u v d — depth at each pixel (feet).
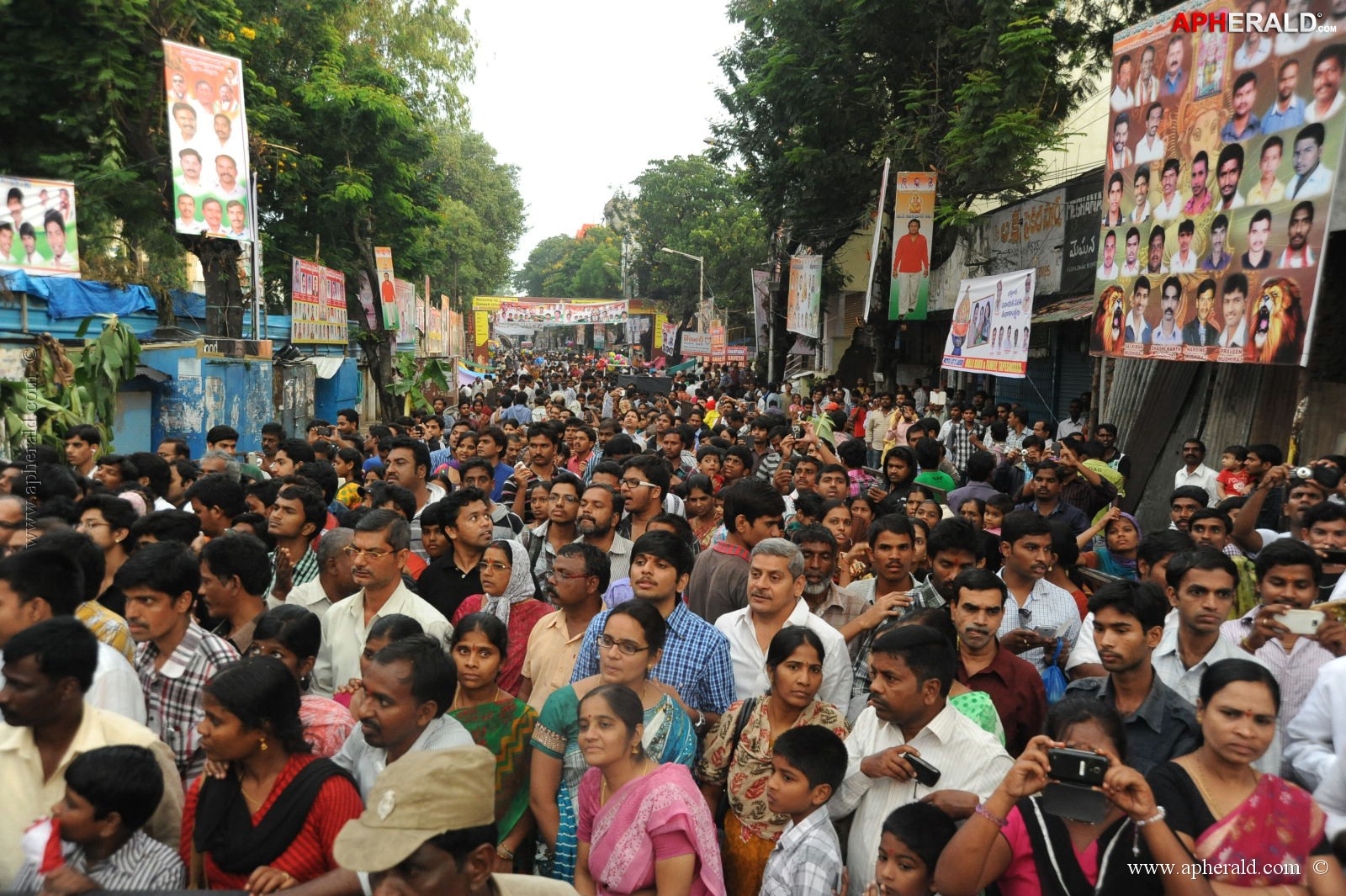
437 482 27.96
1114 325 37.35
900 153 64.90
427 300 114.42
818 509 22.93
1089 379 58.13
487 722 13.21
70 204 44.83
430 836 8.01
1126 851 9.70
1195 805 10.14
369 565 15.97
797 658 12.25
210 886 10.34
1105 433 38.40
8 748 10.71
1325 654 13.92
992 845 9.43
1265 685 9.98
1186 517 22.47
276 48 76.84
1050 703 15.55
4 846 10.49
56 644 10.48
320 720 12.58
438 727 11.73
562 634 16.16
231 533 16.34
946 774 11.56
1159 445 41.24
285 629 13.11
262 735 10.22
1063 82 58.39
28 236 43.45
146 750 10.00
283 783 10.32
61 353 40.83
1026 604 17.66
